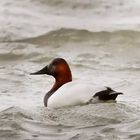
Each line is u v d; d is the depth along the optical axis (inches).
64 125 500.1
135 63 757.9
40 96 620.4
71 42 852.6
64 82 581.3
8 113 531.8
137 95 621.3
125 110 531.5
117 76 700.7
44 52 809.5
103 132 479.2
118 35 861.2
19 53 805.2
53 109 550.9
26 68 747.4
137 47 829.2
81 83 561.9
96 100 543.5
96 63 757.9
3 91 639.8
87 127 492.4
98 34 868.0
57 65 582.9
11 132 482.3
